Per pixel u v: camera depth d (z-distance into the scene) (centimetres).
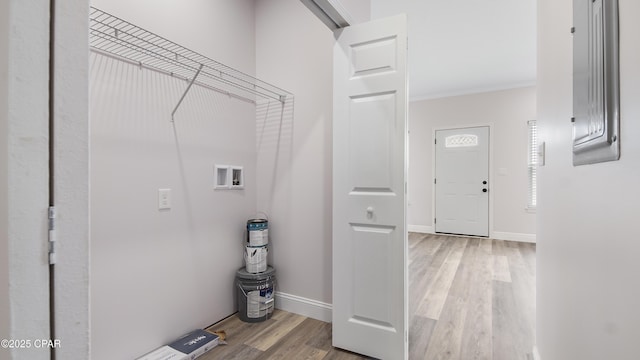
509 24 312
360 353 186
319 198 232
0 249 40
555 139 133
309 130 236
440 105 561
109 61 160
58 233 45
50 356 45
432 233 570
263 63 255
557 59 132
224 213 228
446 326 223
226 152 230
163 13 186
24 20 42
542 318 159
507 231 510
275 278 251
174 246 193
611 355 77
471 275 335
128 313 169
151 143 180
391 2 274
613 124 73
